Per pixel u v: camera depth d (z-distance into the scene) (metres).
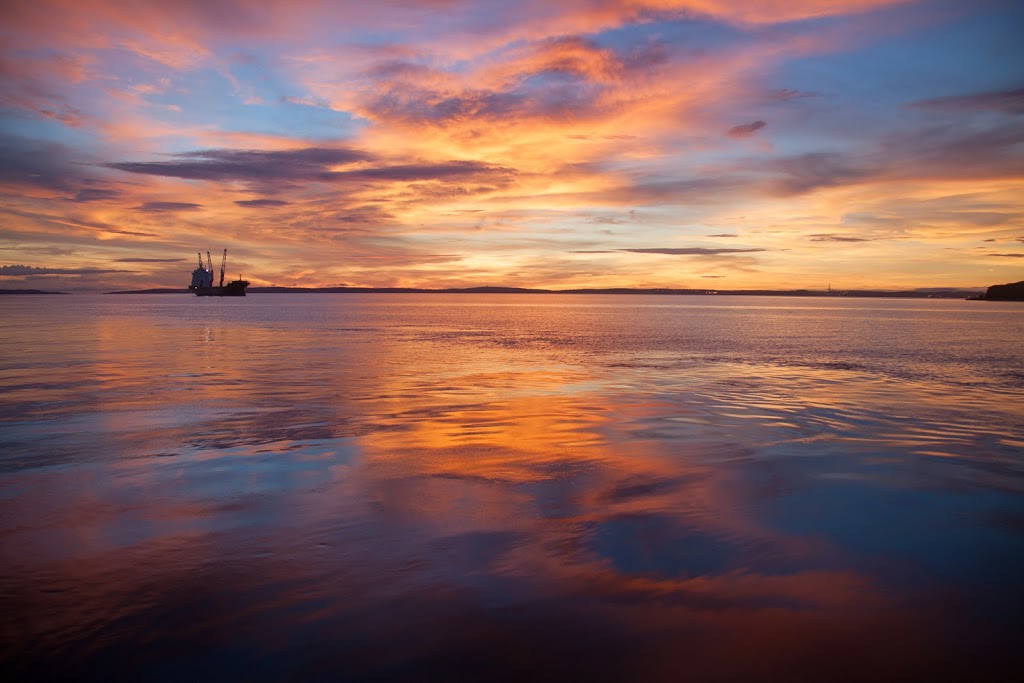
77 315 75.69
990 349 32.78
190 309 109.56
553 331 48.16
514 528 6.29
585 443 10.16
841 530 6.31
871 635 4.39
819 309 147.88
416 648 4.18
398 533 6.16
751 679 3.90
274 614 4.59
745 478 8.13
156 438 10.45
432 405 13.98
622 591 4.98
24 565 5.40
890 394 16.47
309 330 46.84
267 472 8.34
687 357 27.12
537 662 4.04
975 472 8.50
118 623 4.47
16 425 11.52
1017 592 5.01
